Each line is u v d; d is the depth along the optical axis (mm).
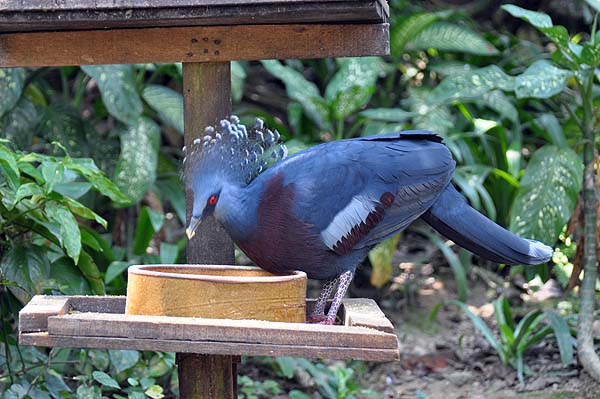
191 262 6293
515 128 11836
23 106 10664
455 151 11234
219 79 6234
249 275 5965
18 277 7363
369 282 12328
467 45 12398
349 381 9320
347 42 6109
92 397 7195
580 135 11016
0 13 5773
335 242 5875
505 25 15430
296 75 11852
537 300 12133
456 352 10531
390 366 10250
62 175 6836
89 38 6227
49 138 11047
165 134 14055
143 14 5746
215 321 5078
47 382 7438
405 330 11234
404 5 13867
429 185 6156
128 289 5418
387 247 11062
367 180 6008
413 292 12242
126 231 11688
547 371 9734
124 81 10672
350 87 11328
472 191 10914
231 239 6180
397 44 12539
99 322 5047
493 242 6273
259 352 5023
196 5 5684
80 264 7848
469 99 11750
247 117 11984
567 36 9539
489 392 9414
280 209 5738
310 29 6121
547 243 9648
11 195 7305
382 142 6246
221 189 5746
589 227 9609
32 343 5066
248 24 6121
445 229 6375
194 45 6172
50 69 11883
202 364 5961
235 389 6473
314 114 11664
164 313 5242
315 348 5012
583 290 9633
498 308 10141
